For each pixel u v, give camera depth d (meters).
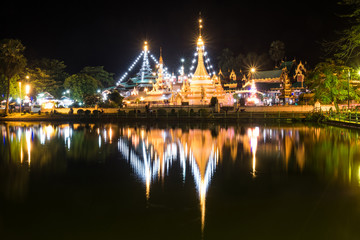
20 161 22.94
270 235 10.47
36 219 11.96
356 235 10.41
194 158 23.47
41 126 59.84
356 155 23.36
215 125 56.81
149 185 16.31
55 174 18.86
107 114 79.00
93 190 15.51
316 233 10.58
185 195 14.57
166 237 10.43
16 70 87.81
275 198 13.95
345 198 13.79
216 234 10.61
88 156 24.81
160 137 37.16
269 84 115.38
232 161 22.05
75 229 11.09
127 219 11.90
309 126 50.66
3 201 13.98
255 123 60.56
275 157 23.22
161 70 100.50
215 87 88.75
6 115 84.38
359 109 59.19
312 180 16.73
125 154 25.59
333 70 60.56
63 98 125.62
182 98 85.88
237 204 13.30
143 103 97.69
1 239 10.39
